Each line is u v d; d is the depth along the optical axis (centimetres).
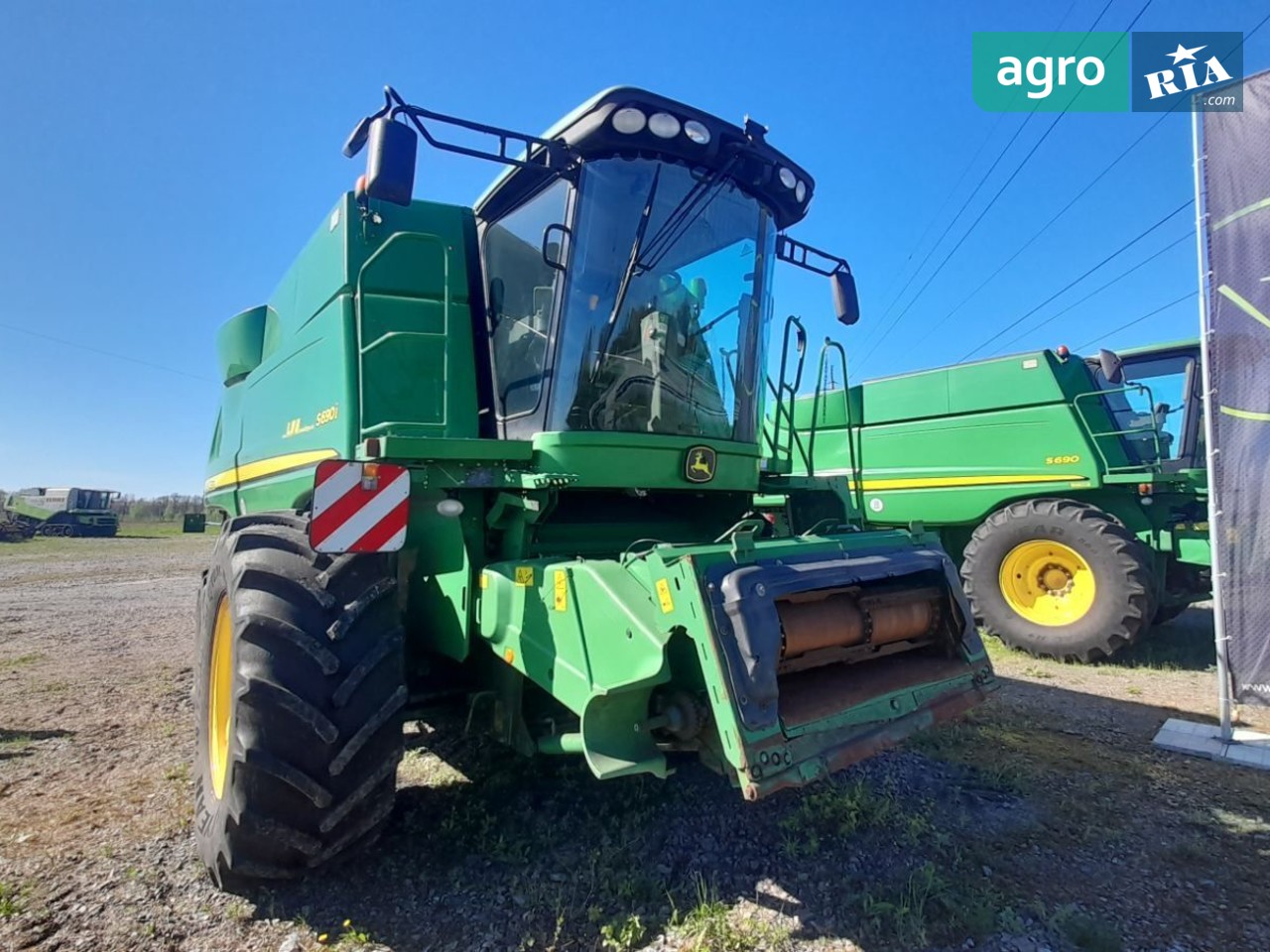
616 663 211
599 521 333
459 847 266
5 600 1052
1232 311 396
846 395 366
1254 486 380
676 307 323
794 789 311
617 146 300
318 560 249
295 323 411
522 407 319
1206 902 235
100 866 260
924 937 215
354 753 228
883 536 283
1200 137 410
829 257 393
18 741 399
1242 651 380
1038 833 280
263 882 240
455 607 275
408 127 258
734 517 372
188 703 477
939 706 255
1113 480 623
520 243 333
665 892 236
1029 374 679
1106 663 584
